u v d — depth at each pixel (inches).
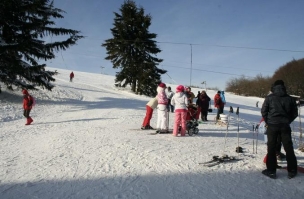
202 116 552.1
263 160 232.4
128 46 1457.9
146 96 1446.9
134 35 1450.5
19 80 805.2
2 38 706.2
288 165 195.9
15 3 690.2
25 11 722.2
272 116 198.4
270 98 201.0
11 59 731.4
